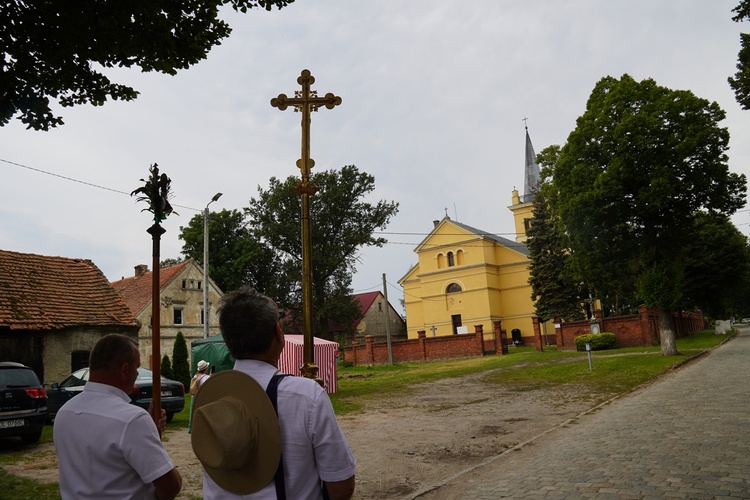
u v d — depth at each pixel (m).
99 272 21.55
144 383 13.05
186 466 8.84
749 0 9.99
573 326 35.78
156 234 4.58
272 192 50.38
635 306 55.31
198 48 6.42
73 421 2.59
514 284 53.00
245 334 2.31
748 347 28.89
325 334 51.34
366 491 7.05
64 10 5.62
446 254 54.59
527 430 11.37
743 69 11.03
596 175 26.09
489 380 23.45
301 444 2.15
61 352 17.83
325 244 50.78
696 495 5.58
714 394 13.28
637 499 5.59
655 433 9.10
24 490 7.25
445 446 9.91
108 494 2.48
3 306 16.97
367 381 27.11
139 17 5.93
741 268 42.31
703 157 24.61
